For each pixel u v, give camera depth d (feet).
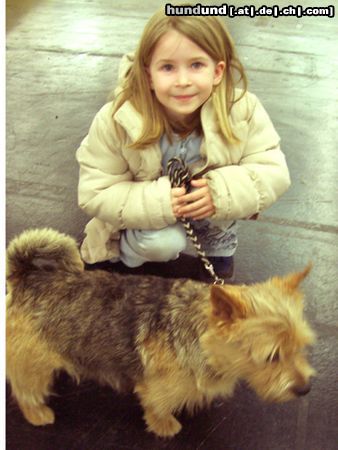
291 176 8.57
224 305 4.22
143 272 7.01
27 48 11.76
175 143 5.82
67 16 13.39
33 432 5.55
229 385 5.00
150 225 5.88
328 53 12.17
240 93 5.83
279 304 4.24
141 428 5.58
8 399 5.77
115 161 5.83
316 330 6.44
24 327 4.91
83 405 5.76
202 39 4.97
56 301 4.93
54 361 5.07
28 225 7.65
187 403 5.30
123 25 13.09
